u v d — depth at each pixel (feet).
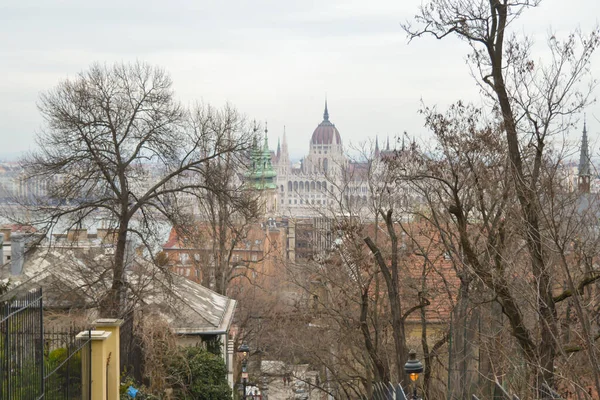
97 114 136.05
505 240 96.63
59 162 133.59
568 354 79.20
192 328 124.16
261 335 201.98
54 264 132.77
